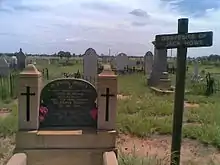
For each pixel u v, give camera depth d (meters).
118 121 9.11
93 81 18.08
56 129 5.63
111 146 5.50
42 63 49.16
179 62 5.58
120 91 17.06
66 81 5.72
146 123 9.01
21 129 5.51
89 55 18.44
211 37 5.24
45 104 5.72
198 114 10.81
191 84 20.52
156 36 5.88
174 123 5.70
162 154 6.71
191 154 6.94
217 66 60.12
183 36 5.51
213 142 7.69
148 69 29.19
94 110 5.73
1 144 7.14
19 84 5.49
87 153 5.45
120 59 31.84
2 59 21.78
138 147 7.32
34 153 5.39
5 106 12.51
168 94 16.22
